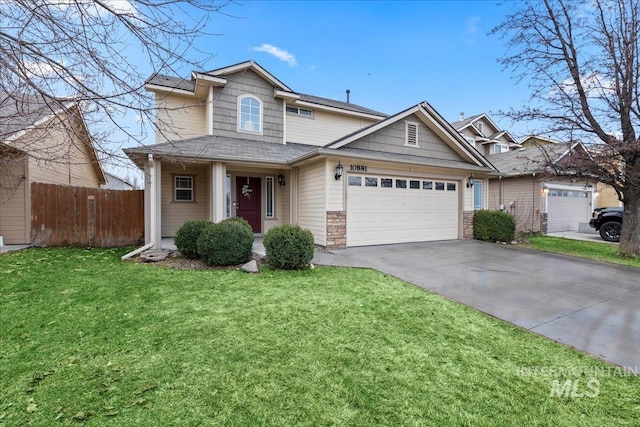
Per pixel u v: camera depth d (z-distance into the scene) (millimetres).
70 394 2312
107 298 4398
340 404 2270
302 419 2111
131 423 2037
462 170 10844
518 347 3246
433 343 3270
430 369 2768
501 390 2494
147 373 2596
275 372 2650
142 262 6871
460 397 2391
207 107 10984
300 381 2535
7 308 3980
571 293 5109
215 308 4070
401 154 10266
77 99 2598
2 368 2637
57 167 10898
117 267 6297
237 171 10812
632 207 8469
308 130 13367
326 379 2572
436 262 7230
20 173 8570
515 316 4105
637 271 6762
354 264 6887
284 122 12016
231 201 10578
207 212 10820
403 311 4145
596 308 4430
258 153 9703
